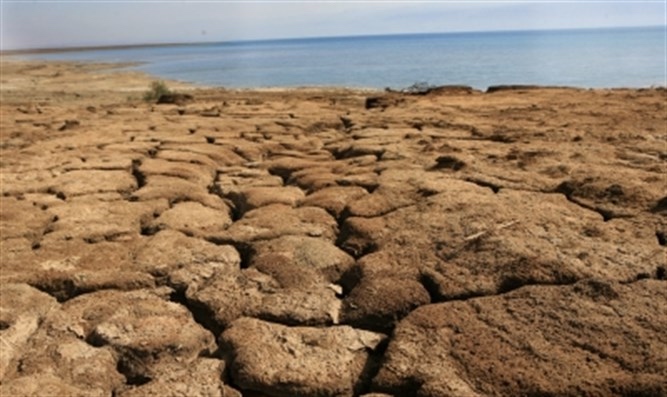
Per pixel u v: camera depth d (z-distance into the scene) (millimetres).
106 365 3348
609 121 10055
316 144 9570
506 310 3588
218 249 4863
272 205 6051
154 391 3104
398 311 3766
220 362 3391
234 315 3857
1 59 99000
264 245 4887
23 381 3148
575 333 3277
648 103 12094
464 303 3723
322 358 3334
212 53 135750
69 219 5695
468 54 81125
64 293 4273
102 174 7566
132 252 4887
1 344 3543
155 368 3373
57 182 7156
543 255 4184
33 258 4734
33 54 142625
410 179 6480
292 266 4445
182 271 4449
